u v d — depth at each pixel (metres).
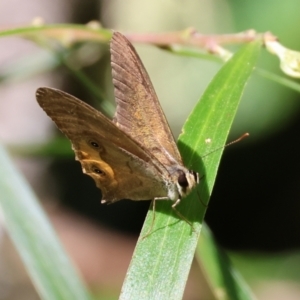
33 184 0.58
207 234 0.33
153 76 0.59
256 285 0.40
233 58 0.31
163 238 0.30
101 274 0.54
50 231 0.32
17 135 0.51
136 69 0.32
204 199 0.30
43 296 0.31
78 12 0.53
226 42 0.34
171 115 0.57
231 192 0.58
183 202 0.31
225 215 0.58
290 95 0.48
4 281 0.52
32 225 0.32
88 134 0.32
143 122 0.32
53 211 0.60
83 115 0.31
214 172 0.30
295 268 0.41
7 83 0.37
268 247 0.57
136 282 0.29
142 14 0.60
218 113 0.31
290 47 0.45
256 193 0.58
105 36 0.34
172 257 0.29
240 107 0.49
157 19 0.60
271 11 0.46
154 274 0.29
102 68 0.54
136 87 0.32
